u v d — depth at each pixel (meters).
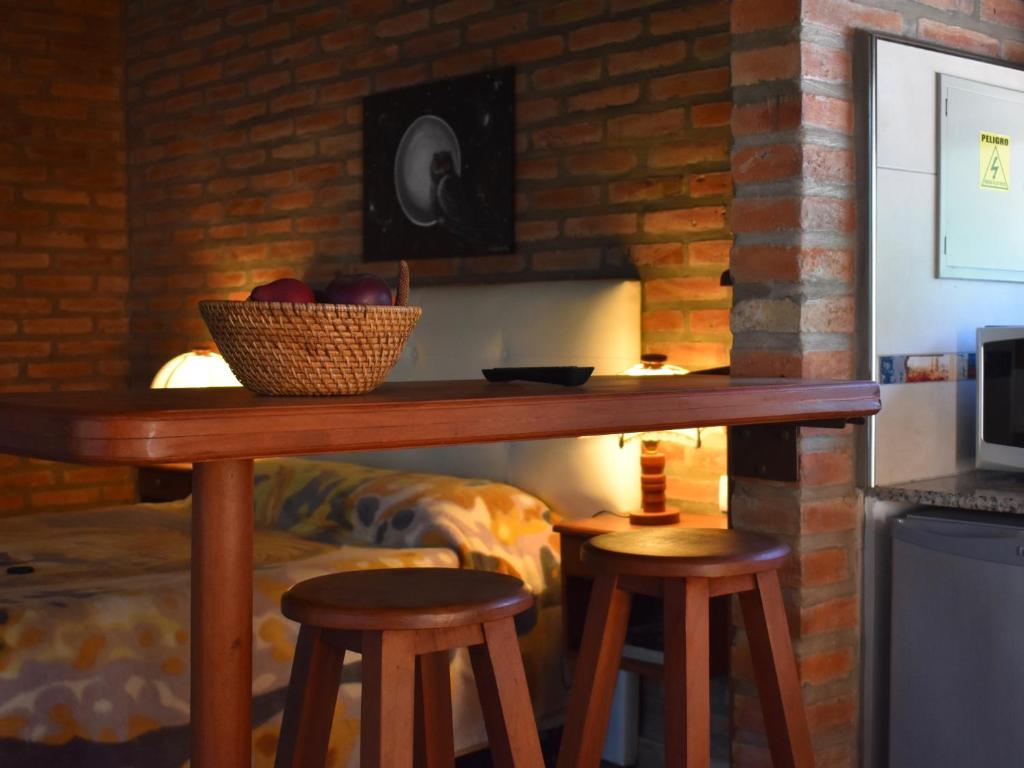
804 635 2.58
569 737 2.13
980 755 2.48
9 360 5.58
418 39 4.39
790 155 2.55
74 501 5.71
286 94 4.95
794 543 2.58
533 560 3.38
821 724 2.62
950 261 2.83
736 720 2.71
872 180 2.64
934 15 2.86
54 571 3.01
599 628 2.11
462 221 4.23
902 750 2.61
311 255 4.86
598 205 3.83
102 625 2.53
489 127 4.13
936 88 2.78
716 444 3.49
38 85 5.65
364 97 4.60
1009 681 2.43
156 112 5.66
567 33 3.91
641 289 3.70
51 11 5.67
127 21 5.84
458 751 2.99
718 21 3.50
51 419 1.42
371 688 1.71
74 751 2.38
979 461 2.75
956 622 2.51
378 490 3.54
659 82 3.65
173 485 4.79
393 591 1.82
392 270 4.51
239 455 1.44
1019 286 3.05
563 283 3.76
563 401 1.77
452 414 1.64
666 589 2.04
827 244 2.60
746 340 2.65
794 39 2.53
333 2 4.72
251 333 1.67
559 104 3.94
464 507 3.38
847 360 2.65
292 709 1.87
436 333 4.14
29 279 5.63
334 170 4.74
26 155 5.62
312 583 1.88
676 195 3.62
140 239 5.81
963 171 2.85
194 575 1.58
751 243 2.63
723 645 2.96
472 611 1.74
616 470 3.54
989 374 2.72
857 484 2.69
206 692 1.57
